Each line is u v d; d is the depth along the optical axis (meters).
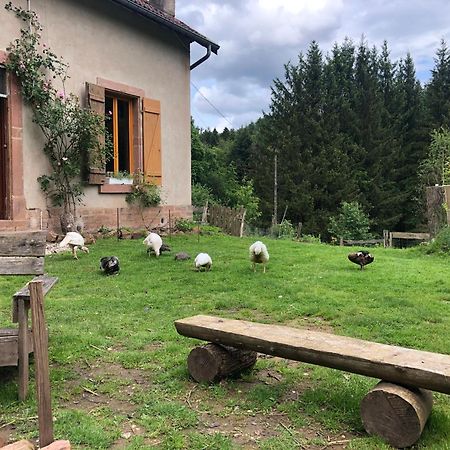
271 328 3.70
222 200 31.81
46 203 10.61
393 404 2.82
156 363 4.12
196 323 3.83
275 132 37.78
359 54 39.56
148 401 3.40
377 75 40.09
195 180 31.33
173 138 14.09
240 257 9.46
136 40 12.73
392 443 2.82
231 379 3.79
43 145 10.54
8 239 3.75
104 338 4.73
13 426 3.07
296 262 9.09
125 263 8.65
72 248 8.98
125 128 12.90
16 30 9.95
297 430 3.01
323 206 35.25
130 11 12.49
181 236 12.72
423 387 2.81
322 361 3.16
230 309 5.83
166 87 13.79
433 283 7.14
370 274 7.83
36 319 2.59
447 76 39.84
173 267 8.30
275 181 33.94
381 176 36.38
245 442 2.86
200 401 3.42
